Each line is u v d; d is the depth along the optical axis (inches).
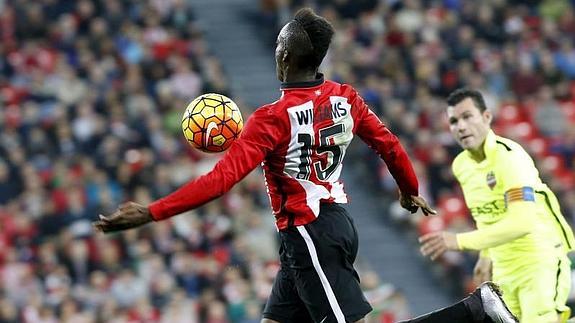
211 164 2556.6
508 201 1138.0
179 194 856.9
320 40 919.0
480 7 3496.6
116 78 2822.3
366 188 2792.8
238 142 888.3
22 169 2417.6
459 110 1189.7
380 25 3284.9
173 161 2568.9
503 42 3447.3
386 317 2161.7
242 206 2471.7
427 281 2596.0
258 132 892.6
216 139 908.0
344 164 2849.4
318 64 925.8
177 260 2260.1
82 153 2546.8
